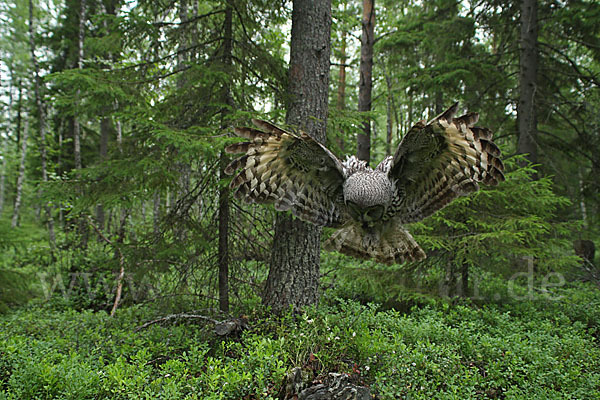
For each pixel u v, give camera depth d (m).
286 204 3.83
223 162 6.27
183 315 6.11
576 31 11.45
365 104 11.92
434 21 12.81
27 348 5.25
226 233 6.89
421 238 7.54
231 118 5.84
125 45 6.71
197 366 4.83
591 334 7.11
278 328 5.47
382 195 3.28
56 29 15.11
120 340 5.83
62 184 6.10
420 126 3.10
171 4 7.25
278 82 7.26
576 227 8.13
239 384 4.21
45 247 11.08
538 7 11.76
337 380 4.24
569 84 12.19
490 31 12.55
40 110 12.99
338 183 3.74
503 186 7.81
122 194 6.01
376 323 6.10
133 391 4.06
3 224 8.89
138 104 5.96
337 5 8.49
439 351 5.18
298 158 3.67
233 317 6.21
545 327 6.63
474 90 12.07
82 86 5.43
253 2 7.15
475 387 4.82
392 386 4.39
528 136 10.84
